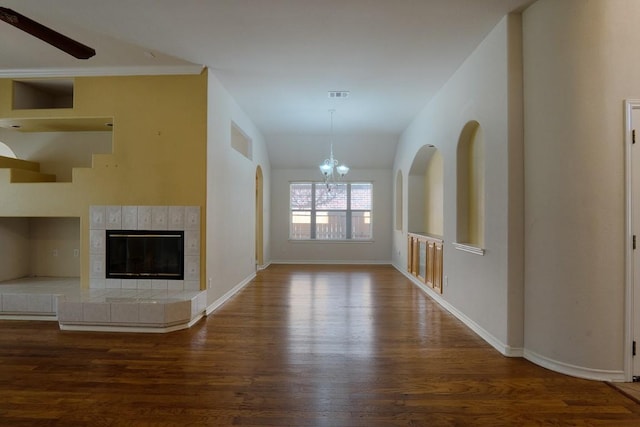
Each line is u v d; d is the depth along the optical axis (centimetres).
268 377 266
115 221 424
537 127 286
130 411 220
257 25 325
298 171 889
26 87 450
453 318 418
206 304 423
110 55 386
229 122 510
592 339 260
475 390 247
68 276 501
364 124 689
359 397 238
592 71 258
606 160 256
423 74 436
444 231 468
